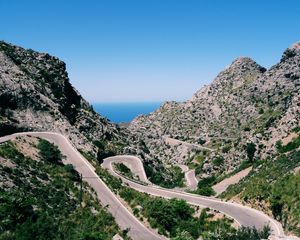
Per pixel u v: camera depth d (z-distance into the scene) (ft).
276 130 430.61
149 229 241.35
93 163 359.25
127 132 645.10
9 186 238.48
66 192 267.18
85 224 224.94
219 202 280.51
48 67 529.04
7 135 353.31
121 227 238.68
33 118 407.64
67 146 375.04
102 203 273.33
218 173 470.80
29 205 218.18
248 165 412.16
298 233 187.83
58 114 443.73
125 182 372.17
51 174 285.02
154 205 259.60
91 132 514.68
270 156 390.63
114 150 512.22
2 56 460.14
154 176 498.28
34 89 442.09
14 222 203.82
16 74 443.73
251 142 435.12
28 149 314.96
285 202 227.61
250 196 266.77
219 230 207.51
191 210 262.67
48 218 216.54
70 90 548.31
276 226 212.43
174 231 235.61
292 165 274.77
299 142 374.22
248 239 184.96
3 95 396.16
